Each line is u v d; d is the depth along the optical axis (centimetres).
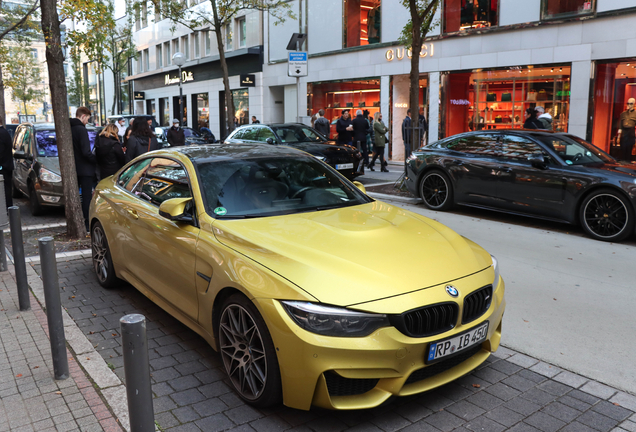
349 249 328
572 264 633
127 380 214
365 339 278
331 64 2262
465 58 1736
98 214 534
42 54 6334
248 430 296
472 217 923
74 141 803
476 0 1691
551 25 1507
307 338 278
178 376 361
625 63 1370
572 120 1487
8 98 6769
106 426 297
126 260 484
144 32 4119
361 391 290
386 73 2008
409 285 300
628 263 637
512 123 1634
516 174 854
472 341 312
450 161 959
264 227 359
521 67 1592
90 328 445
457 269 327
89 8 816
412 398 332
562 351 401
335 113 2288
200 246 361
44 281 343
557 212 807
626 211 721
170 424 302
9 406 319
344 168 1231
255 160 445
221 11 1861
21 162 1043
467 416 311
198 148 478
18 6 2031
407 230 371
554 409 319
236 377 337
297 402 290
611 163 824
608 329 443
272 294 295
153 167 484
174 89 3731
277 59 2628
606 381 354
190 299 376
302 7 2380
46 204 935
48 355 389
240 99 2966
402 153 2033
